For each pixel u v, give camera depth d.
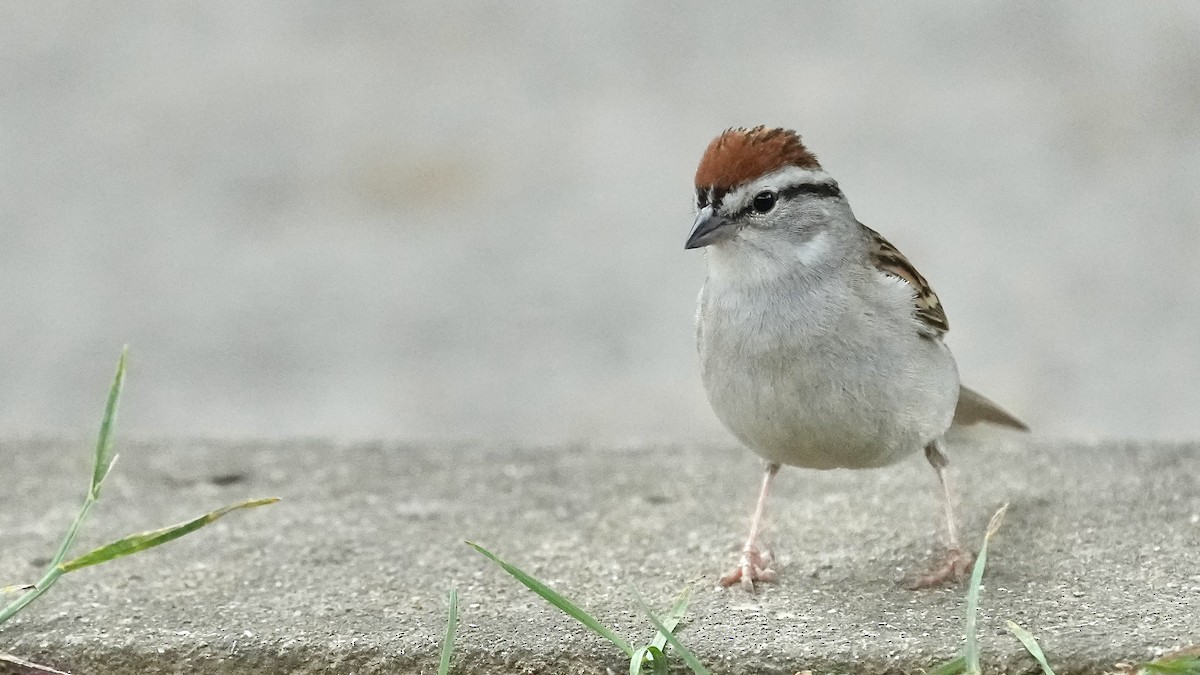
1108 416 12.80
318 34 22.41
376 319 15.16
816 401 6.97
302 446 9.72
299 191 17.98
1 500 8.73
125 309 15.42
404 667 6.40
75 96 20.55
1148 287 14.98
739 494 8.54
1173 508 7.79
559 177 17.91
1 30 22.77
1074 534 7.48
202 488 8.93
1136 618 6.34
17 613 6.56
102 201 17.73
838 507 8.19
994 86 19.30
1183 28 20.50
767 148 7.15
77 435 10.07
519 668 6.35
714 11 22.38
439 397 13.62
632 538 7.84
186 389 13.81
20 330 14.99
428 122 19.36
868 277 7.04
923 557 7.31
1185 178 17.05
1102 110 18.53
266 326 14.95
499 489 8.79
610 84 20.14
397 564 7.49
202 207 17.72
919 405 7.04
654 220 17.05
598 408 13.26
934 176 17.08
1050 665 6.01
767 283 7.01
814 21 21.73
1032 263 15.46
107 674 6.51
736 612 6.68
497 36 21.91
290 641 6.50
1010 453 8.93
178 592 7.13
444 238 16.75
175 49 22.05
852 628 6.42
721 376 7.18
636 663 5.95
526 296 15.55
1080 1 21.64
